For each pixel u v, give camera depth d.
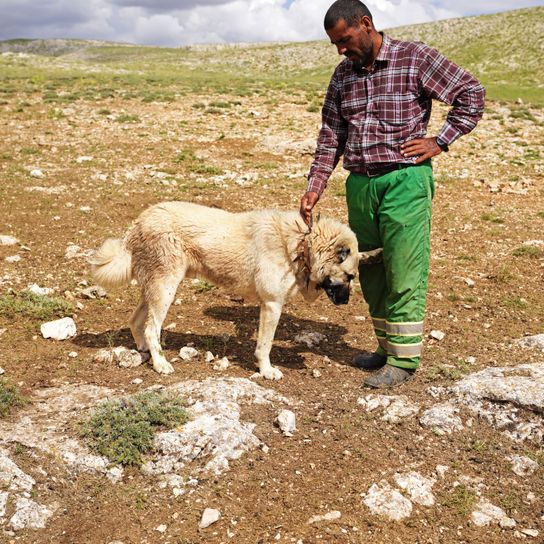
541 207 11.79
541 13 77.12
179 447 4.07
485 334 6.30
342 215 10.79
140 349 5.60
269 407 4.70
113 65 52.03
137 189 11.83
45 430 4.27
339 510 3.70
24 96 22.78
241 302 7.14
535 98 37.62
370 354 5.61
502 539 3.56
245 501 3.76
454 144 18.12
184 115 20.42
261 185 12.74
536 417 4.49
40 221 9.63
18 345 5.73
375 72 4.63
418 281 4.90
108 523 3.57
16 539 3.42
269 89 27.95
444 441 4.38
